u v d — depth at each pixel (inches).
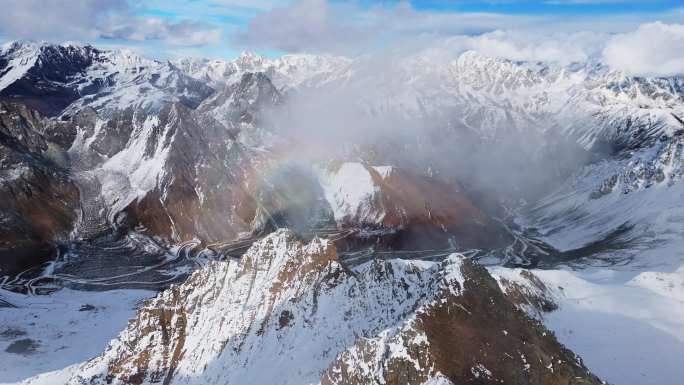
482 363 2514.8
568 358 2802.7
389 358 2481.5
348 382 2529.5
